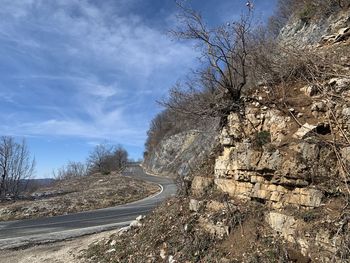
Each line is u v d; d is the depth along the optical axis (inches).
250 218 275.9
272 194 270.2
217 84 386.6
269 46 374.3
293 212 246.4
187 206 351.6
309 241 222.2
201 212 321.1
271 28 824.9
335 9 541.0
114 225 605.0
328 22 530.6
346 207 219.3
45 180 2338.8
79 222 679.1
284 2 851.4
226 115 358.9
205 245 284.0
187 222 319.9
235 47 376.8
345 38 399.5
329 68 311.7
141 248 343.9
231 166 315.6
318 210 232.2
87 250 428.1
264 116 315.3
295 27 629.6
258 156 285.3
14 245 519.8
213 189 339.0
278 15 855.7
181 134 1877.5
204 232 296.5
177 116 440.8
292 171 253.6
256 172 285.9
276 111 309.0
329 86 291.9
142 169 2411.4
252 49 370.9
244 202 293.6
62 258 423.2
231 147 335.6
